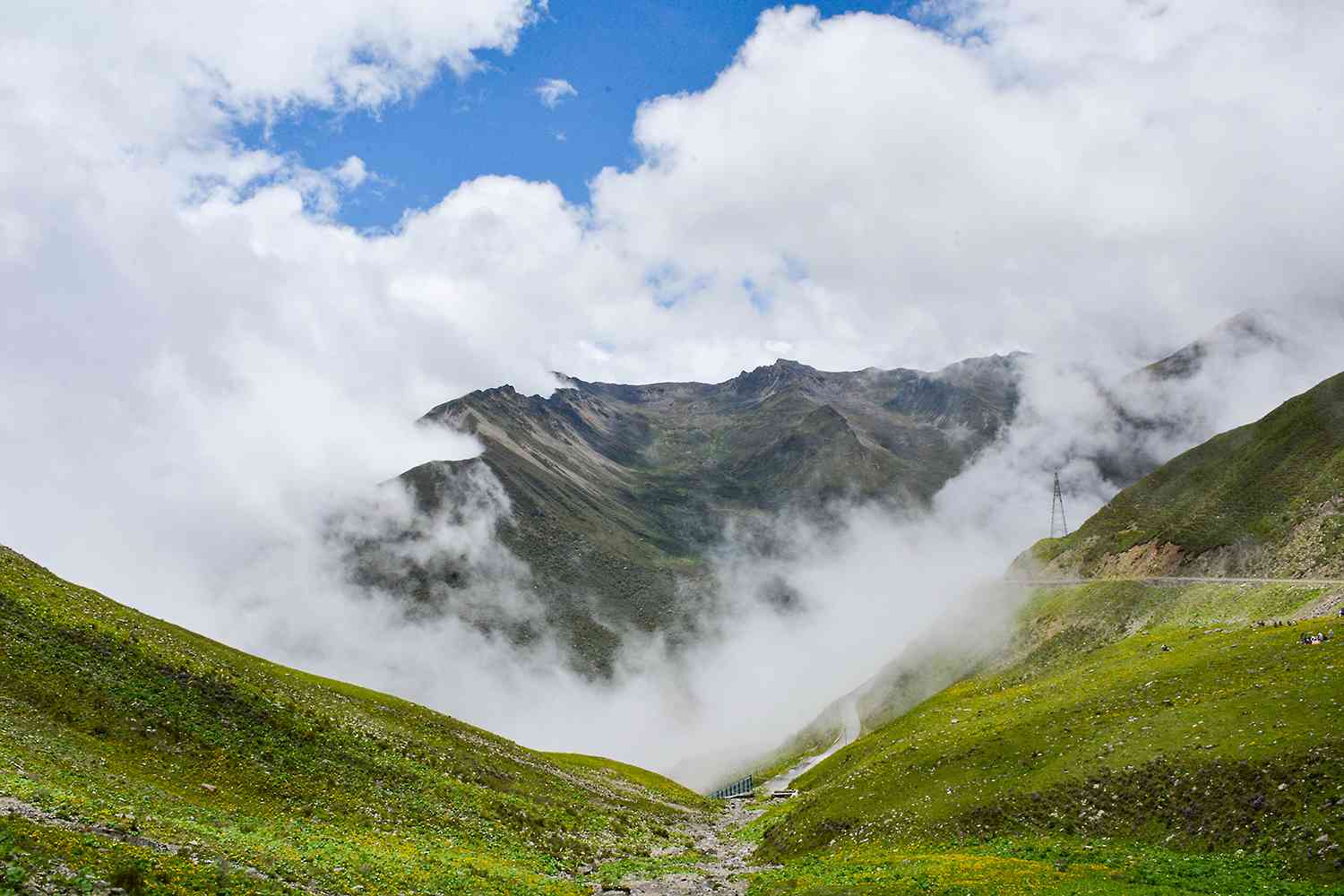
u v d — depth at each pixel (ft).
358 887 130.21
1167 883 149.48
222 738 202.49
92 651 208.85
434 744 295.89
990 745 253.44
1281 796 168.14
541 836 240.32
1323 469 508.94
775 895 179.63
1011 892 146.10
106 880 93.35
